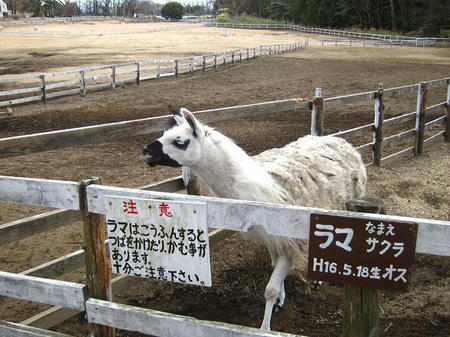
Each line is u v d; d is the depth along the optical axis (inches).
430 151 358.0
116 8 4736.7
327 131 451.8
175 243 90.9
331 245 79.4
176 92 793.6
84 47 1590.8
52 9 4052.7
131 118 559.2
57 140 140.0
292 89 820.0
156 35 2145.7
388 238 75.6
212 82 910.4
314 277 82.4
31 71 1017.5
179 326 91.4
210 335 89.1
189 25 2847.0
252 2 3863.2
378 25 2566.4
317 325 149.2
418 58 1318.9
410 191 264.7
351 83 871.7
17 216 241.9
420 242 74.8
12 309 161.0
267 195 133.6
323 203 153.2
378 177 288.4
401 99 660.1
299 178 148.1
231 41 1905.8
